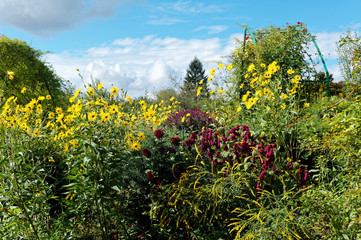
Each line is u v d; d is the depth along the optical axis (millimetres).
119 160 2713
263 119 3223
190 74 33469
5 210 2436
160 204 2846
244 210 2516
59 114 3525
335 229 2037
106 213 2844
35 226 2576
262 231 2178
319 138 3223
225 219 2699
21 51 10688
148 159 3168
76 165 2586
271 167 2727
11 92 10047
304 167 2711
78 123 2910
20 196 2352
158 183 2926
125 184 3168
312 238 2227
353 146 2551
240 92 5648
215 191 2600
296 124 3182
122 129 3119
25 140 2826
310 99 5629
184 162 3170
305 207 2338
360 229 1975
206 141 3176
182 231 2807
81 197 2564
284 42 6016
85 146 2549
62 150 3367
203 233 2705
